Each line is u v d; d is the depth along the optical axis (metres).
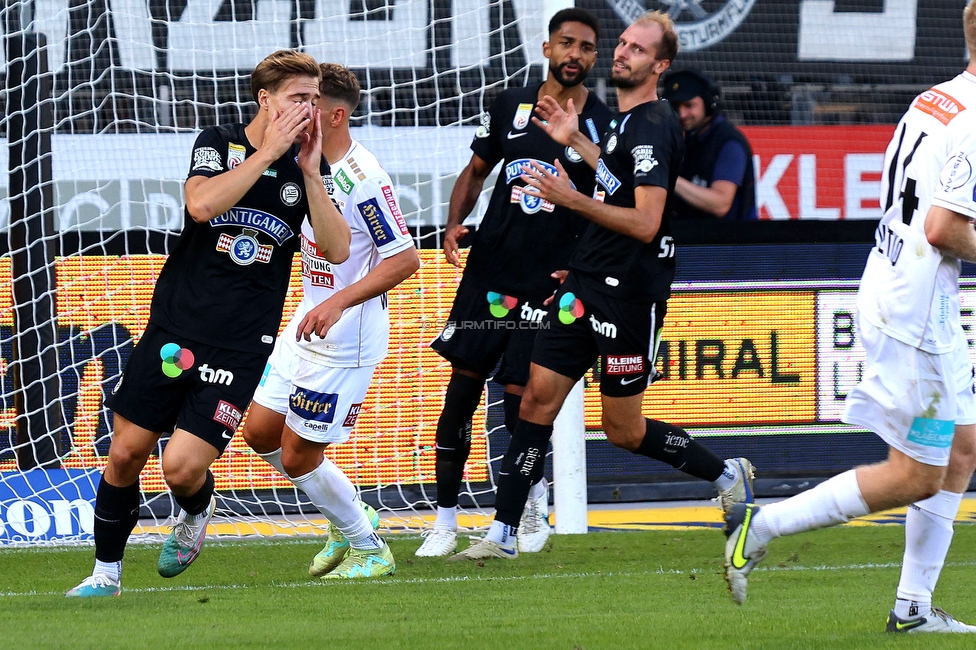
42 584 15.45
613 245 15.75
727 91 23.41
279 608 12.45
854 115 23.73
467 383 17.86
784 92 23.55
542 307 17.77
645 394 22.73
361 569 15.44
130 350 21.50
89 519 19.83
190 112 22.39
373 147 22.62
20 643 10.12
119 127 22.00
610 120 17.64
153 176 22.11
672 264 16.09
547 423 16.59
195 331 12.92
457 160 22.80
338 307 13.83
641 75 15.62
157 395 13.03
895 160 10.95
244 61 22.61
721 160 22.67
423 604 12.76
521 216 17.59
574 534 19.91
